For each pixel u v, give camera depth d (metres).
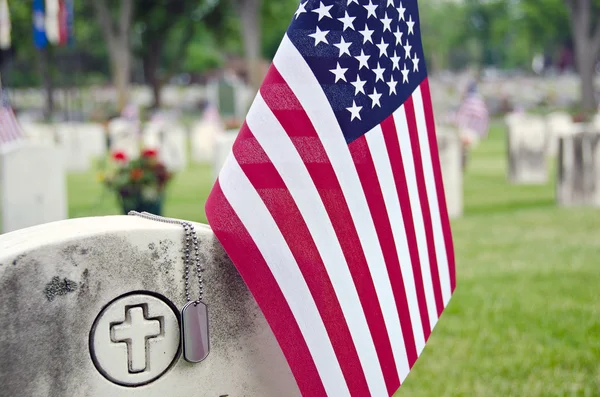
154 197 9.82
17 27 43.38
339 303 2.55
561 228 9.52
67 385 2.32
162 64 60.88
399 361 2.65
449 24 73.88
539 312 5.93
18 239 2.34
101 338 2.37
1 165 8.97
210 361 2.58
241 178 2.50
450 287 2.87
